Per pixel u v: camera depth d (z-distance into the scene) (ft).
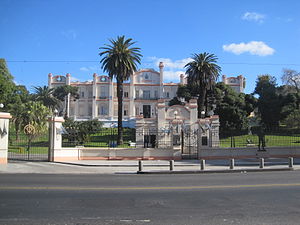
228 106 166.71
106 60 124.98
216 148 79.46
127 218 20.17
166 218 20.25
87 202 24.91
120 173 50.55
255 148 81.00
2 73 171.12
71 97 258.16
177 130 87.04
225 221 19.62
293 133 87.20
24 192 29.22
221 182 37.24
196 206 23.75
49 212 21.54
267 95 192.24
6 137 62.59
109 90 258.98
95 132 96.78
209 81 141.79
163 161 74.54
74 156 74.43
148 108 260.62
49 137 70.74
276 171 53.26
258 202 25.31
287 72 226.58
